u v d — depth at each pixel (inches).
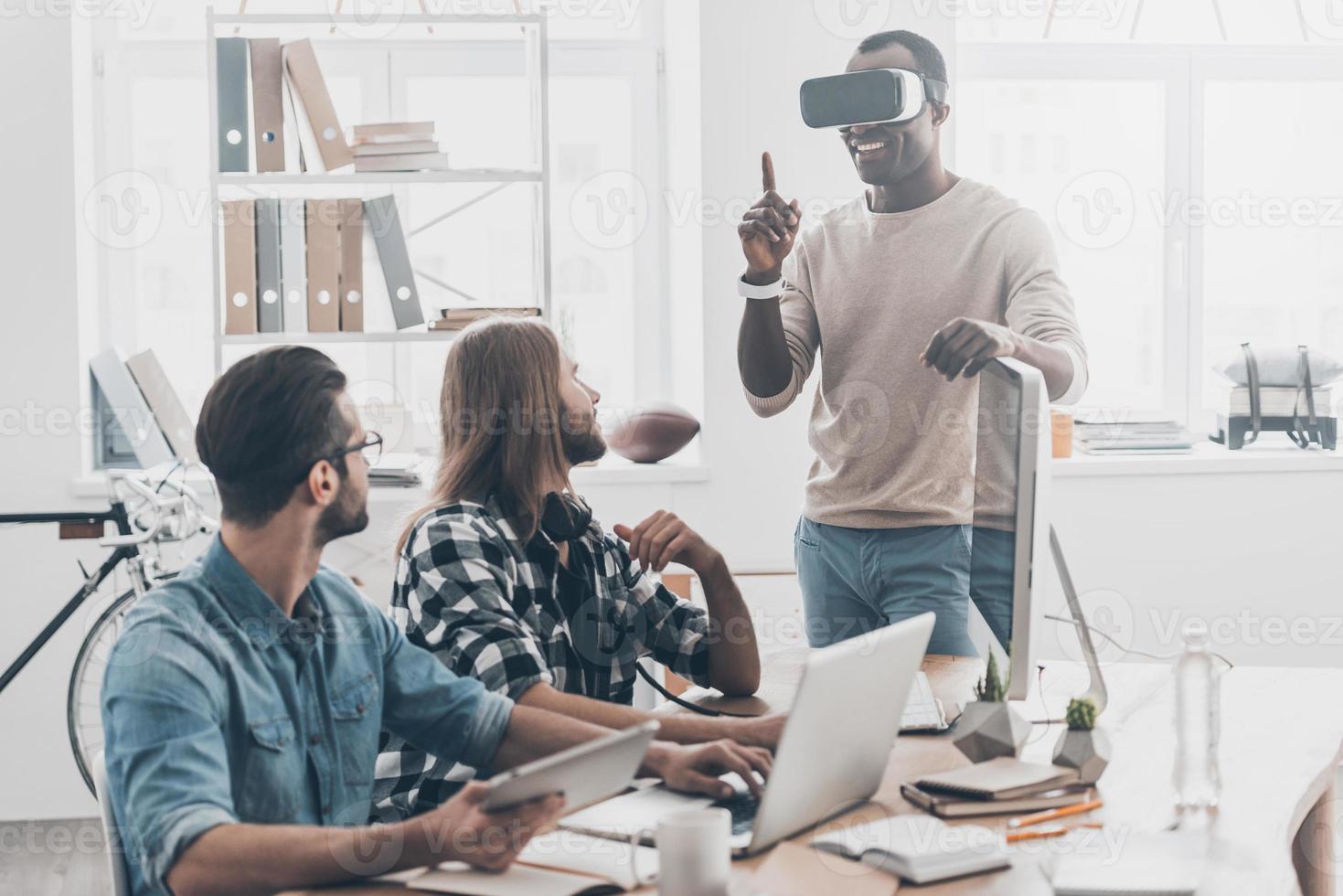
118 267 133.1
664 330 143.6
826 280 91.4
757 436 129.6
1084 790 48.9
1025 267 84.7
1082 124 140.9
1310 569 133.5
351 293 117.0
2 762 124.9
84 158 127.6
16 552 123.9
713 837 38.6
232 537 48.9
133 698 44.5
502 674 56.6
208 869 41.7
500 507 62.9
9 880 111.4
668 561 68.8
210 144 115.8
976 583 61.0
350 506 49.8
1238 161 142.9
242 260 115.5
